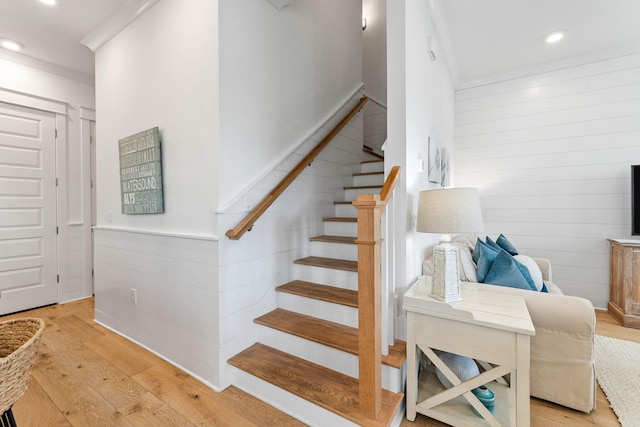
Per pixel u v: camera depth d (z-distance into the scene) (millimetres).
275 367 1853
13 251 3246
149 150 2346
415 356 1673
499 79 3857
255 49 2174
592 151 3416
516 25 2855
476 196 1637
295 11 2572
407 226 1908
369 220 1416
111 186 2848
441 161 3066
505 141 3861
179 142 2154
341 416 1475
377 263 1465
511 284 1985
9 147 3205
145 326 2443
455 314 1534
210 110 1935
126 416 1656
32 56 3297
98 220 3035
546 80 3627
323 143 2779
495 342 1450
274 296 2332
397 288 1888
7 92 3176
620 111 3287
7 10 2523
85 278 3830
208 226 1960
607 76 3336
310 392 1622
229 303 1947
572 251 3518
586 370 1694
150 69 2389
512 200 3828
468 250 2611
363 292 1441
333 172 3107
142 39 2459
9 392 733
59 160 3582
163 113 2277
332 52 3094
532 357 1825
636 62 3213
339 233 2852
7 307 3199
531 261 2422
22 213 3307
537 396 1827
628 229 3271
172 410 1706
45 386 1924
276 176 2346
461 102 4125
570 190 3527
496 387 1816
